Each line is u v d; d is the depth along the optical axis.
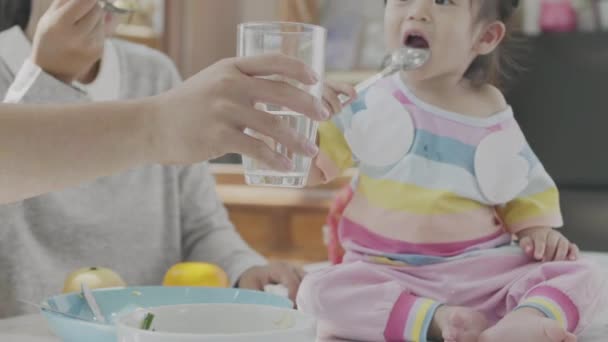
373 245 1.08
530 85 3.16
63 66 1.19
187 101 0.72
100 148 0.75
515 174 1.10
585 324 1.01
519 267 1.06
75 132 0.76
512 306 1.03
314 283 1.01
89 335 0.85
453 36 1.09
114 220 1.50
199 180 1.63
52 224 1.43
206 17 3.13
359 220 1.10
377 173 1.10
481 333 0.92
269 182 0.79
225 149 0.72
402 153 1.08
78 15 1.15
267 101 0.72
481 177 1.08
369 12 3.07
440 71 1.09
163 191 1.58
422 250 1.06
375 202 1.09
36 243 1.42
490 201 1.09
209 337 0.67
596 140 3.12
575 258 1.08
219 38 3.20
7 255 1.38
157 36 2.98
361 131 1.09
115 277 1.16
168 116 0.73
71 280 1.13
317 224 2.42
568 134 3.14
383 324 0.98
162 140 0.74
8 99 1.18
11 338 0.97
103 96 1.52
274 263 1.33
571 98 3.14
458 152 1.08
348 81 3.06
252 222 2.49
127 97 1.57
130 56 1.60
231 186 2.55
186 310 0.78
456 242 1.07
